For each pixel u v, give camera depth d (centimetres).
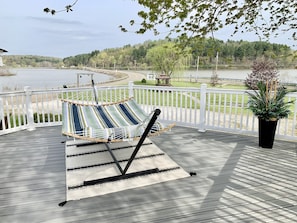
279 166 306
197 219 202
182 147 380
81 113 366
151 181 267
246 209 216
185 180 271
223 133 458
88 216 207
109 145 383
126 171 283
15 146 386
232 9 259
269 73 1177
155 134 296
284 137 410
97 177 275
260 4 277
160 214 209
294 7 298
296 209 215
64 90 513
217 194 240
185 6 222
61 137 434
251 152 356
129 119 363
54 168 304
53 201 230
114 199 233
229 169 298
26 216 208
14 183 265
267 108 354
